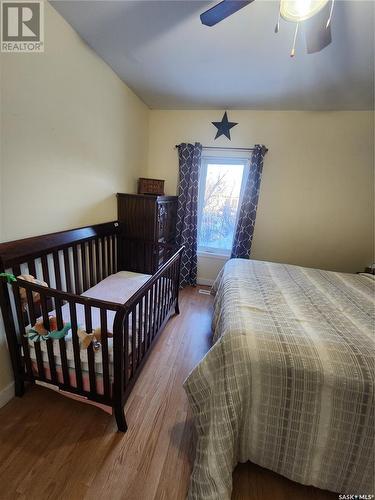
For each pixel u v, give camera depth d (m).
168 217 2.94
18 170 1.36
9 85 1.25
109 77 2.12
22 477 1.07
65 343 1.26
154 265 2.60
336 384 0.96
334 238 2.94
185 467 1.15
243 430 1.07
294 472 1.05
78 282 1.91
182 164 3.03
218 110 2.91
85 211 2.03
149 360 1.86
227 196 3.19
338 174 2.78
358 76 1.94
